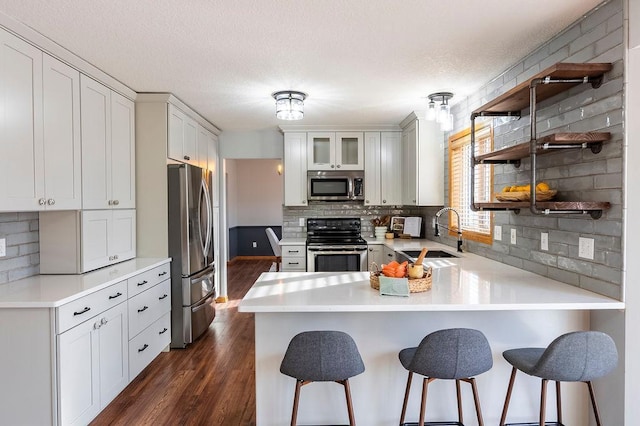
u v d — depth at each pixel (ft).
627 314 6.38
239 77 10.20
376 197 16.70
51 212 9.27
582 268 7.32
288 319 7.31
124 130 11.18
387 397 7.42
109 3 6.51
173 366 11.00
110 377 8.69
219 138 17.56
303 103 12.58
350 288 7.65
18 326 6.99
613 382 6.68
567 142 6.79
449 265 10.00
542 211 6.88
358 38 7.87
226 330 14.05
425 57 8.88
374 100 12.44
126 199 11.34
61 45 8.13
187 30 7.50
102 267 10.17
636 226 6.32
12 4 6.50
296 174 16.65
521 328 7.43
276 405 7.36
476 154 11.58
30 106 7.53
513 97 8.10
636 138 6.25
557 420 7.06
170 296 12.16
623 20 6.22
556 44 7.83
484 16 7.02
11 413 7.03
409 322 7.38
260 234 30.91
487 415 7.51
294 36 7.77
